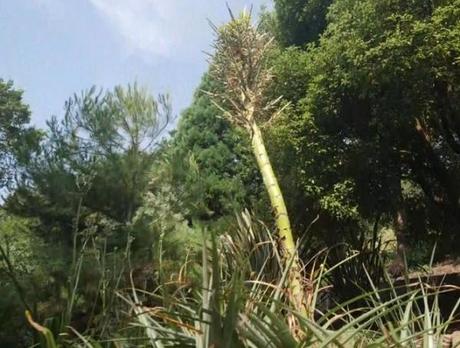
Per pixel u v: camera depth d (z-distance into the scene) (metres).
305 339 3.42
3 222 9.30
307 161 13.77
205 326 3.40
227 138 24.19
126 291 5.53
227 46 6.25
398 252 9.95
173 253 8.82
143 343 3.91
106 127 10.23
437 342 3.72
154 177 10.16
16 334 7.21
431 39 11.74
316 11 17.94
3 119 23.78
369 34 12.59
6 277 7.83
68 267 7.80
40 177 9.40
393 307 3.73
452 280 11.29
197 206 10.43
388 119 13.23
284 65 14.17
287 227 5.55
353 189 13.59
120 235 9.01
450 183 15.42
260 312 3.81
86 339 4.07
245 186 17.58
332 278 8.76
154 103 10.83
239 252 5.28
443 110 14.09
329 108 13.62
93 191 9.55
